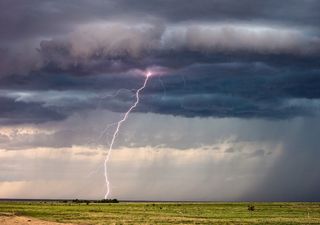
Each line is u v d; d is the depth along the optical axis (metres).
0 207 129.88
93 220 78.88
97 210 119.62
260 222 76.88
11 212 99.81
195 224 71.81
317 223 75.75
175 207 153.00
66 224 69.88
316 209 134.25
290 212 114.62
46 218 83.19
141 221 77.31
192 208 143.25
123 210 121.81
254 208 139.50
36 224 69.19
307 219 85.75
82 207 142.25
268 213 109.31
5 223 69.75
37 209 119.38
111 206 159.50
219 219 84.19
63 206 151.25
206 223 73.94
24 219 77.25
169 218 85.94
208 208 143.62
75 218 84.25
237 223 74.38
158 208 141.62
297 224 73.31
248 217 91.69
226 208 143.50
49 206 148.62
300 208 141.88
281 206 161.75
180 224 71.44
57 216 90.31
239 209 134.62
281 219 85.12
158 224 71.12
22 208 124.88
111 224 70.69
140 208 139.88
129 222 74.94
